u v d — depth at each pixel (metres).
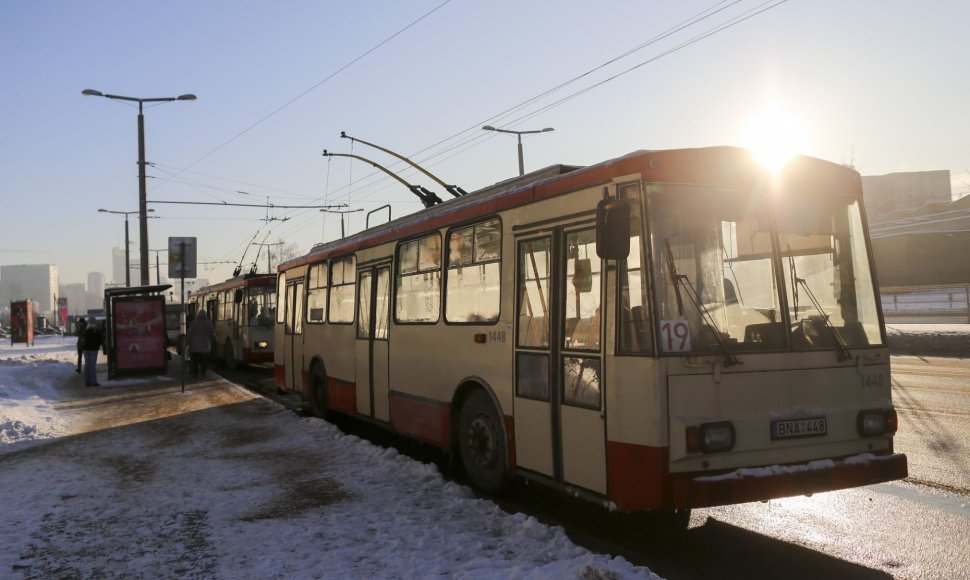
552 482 6.24
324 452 9.39
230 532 6.08
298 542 5.73
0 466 9.09
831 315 5.76
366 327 10.39
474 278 7.61
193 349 21.39
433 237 8.52
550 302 6.32
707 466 5.16
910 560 5.33
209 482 7.93
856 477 5.46
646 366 5.20
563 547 5.36
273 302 23.92
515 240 6.88
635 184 5.44
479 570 4.90
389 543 5.64
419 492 7.25
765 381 5.39
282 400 16.52
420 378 8.69
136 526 6.33
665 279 5.27
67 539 5.99
